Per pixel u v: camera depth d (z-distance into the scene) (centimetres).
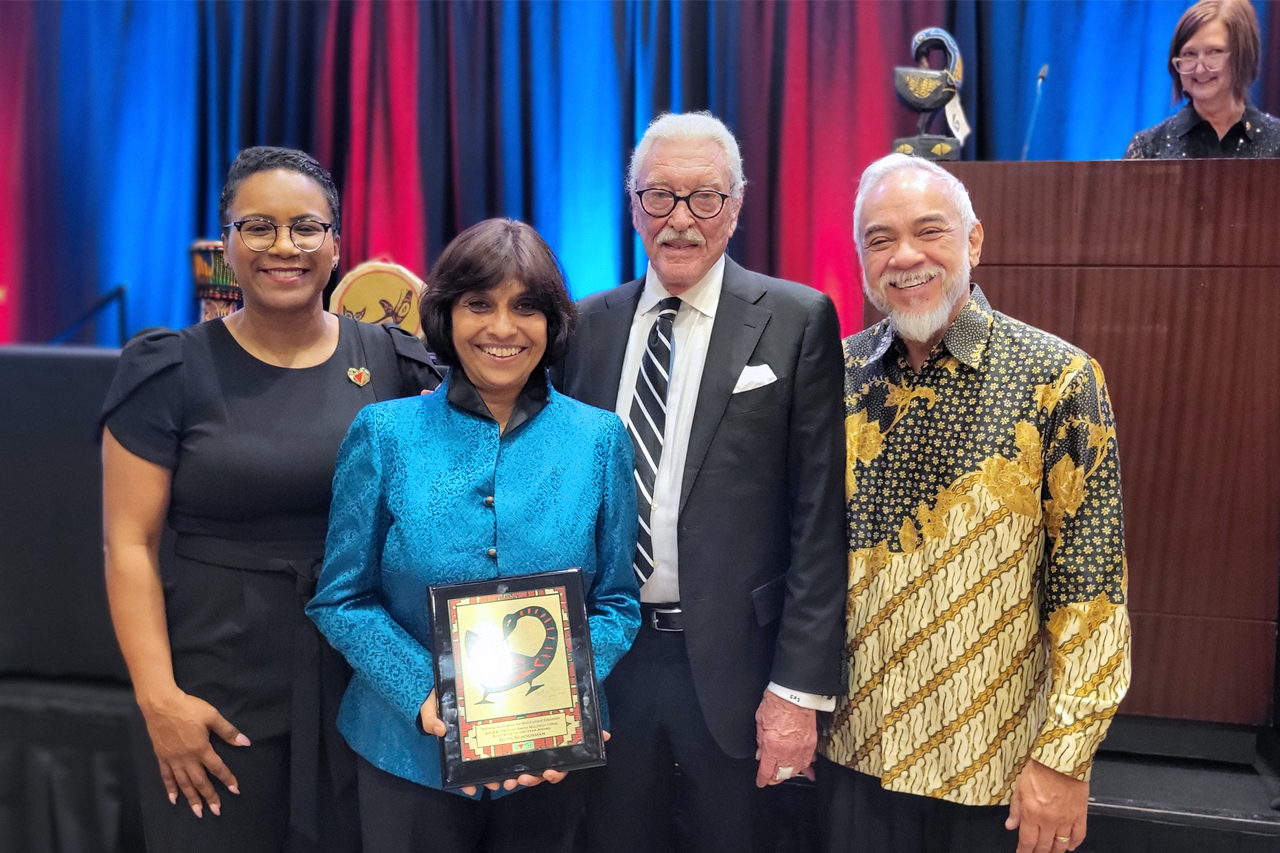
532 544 145
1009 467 159
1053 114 380
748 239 409
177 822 165
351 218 446
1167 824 187
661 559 169
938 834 170
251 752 164
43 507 183
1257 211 194
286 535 164
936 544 163
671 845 181
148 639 159
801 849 201
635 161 173
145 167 465
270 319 166
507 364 148
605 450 154
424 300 151
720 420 166
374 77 438
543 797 152
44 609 185
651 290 179
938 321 160
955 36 385
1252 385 197
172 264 468
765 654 170
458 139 433
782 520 171
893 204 162
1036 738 159
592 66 421
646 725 172
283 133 450
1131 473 204
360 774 150
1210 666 203
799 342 168
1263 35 358
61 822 185
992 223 206
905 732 164
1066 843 155
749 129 405
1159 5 367
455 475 147
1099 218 201
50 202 471
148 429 160
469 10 427
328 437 165
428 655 142
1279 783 198
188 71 456
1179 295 199
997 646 160
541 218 431
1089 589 155
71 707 184
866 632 167
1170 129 279
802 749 162
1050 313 205
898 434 167
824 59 396
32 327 478
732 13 402
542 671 140
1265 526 199
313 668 163
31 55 464
